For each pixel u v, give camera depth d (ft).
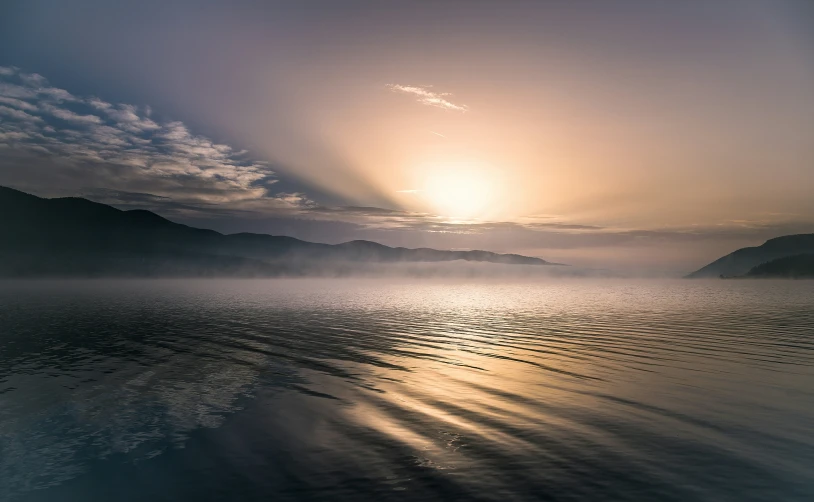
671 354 116.06
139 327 176.45
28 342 141.18
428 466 51.85
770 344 130.62
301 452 56.34
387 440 59.67
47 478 50.67
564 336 148.87
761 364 103.40
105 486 48.70
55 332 163.94
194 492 47.01
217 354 120.47
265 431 63.77
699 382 87.20
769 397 76.89
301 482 48.60
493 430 62.59
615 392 80.59
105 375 97.81
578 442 58.13
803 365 102.22
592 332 158.40
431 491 46.21
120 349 128.88
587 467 51.19
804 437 59.11
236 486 48.06
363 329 169.07
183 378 94.79
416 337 148.15
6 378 95.45
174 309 258.78
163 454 56.49
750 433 60.70
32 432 64.39
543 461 52.80
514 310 251.39
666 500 44.11
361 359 112.68
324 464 52.85
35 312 241.55
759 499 44.19
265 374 97.76
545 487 46.80
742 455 53.93
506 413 69.67
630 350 121.90
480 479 48.62
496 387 84.74
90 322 194.70
